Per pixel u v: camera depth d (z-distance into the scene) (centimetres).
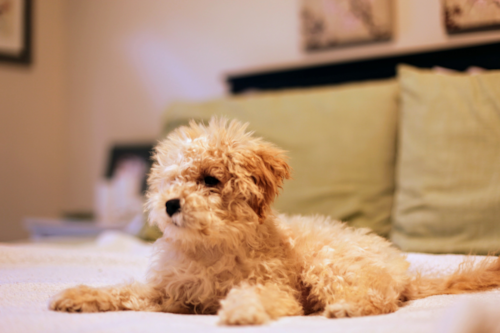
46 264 159
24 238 346
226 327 85
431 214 170
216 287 109
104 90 358
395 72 241
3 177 338
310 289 117
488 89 176
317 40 264
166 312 109
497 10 219
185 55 322
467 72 214
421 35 240
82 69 368
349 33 255
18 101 349
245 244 115
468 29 225
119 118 352
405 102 196
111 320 91
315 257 117
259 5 292
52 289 121
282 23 284
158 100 336
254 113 219
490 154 168
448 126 177
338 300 106
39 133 361
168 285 113
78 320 90
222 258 111
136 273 148
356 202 193
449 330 72
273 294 101
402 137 193
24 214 349
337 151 201
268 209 119
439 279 128
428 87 189
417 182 178
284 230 126
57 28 375
